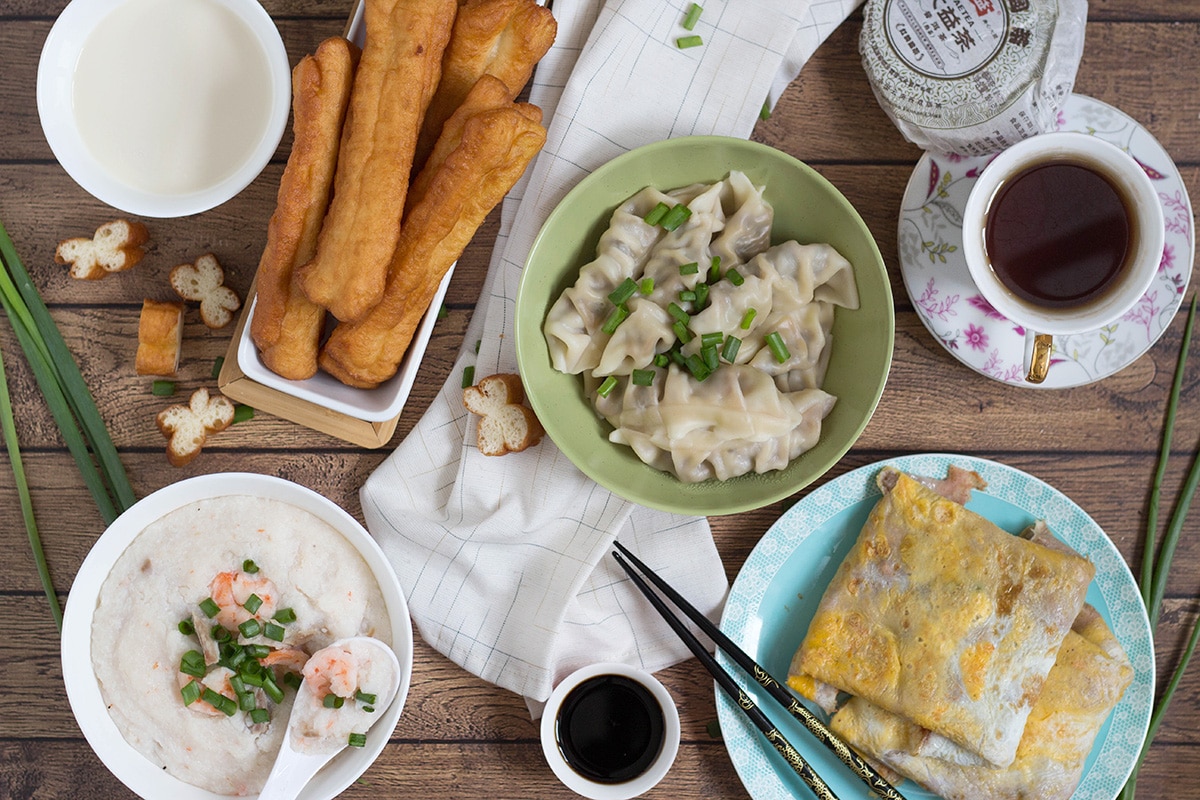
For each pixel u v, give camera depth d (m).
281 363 0.88
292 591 0.90
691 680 0.96
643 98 0.92
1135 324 0.92
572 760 0.93
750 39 0.91
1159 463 0.94
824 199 0.89
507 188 0.85
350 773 0.88
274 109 0.88
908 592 0.90
